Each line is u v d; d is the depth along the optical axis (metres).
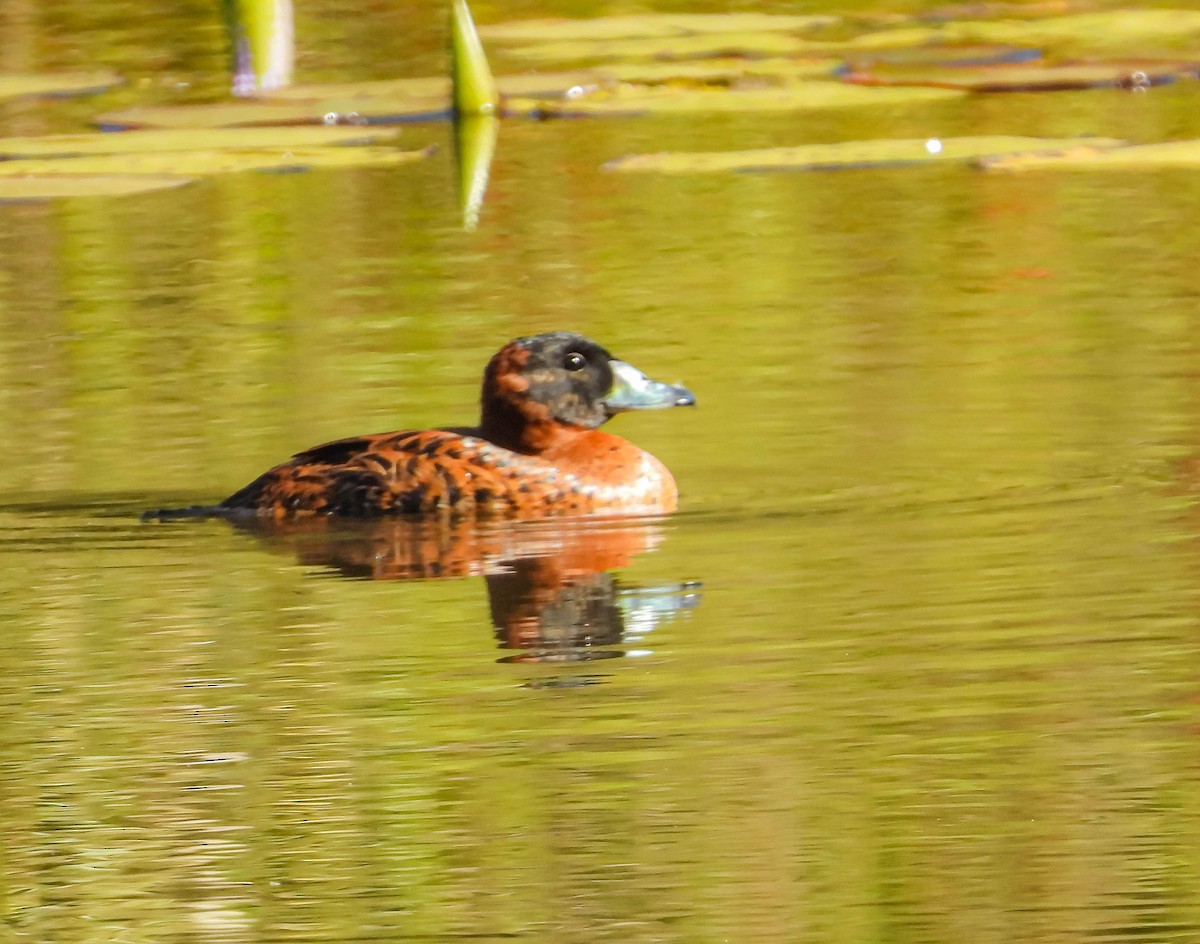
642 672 10.40
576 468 13.24
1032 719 9.74
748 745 9.58
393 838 8.81
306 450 14.07
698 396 15.57
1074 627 10.77
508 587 11.74
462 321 17.89
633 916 8.16
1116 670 10.22
